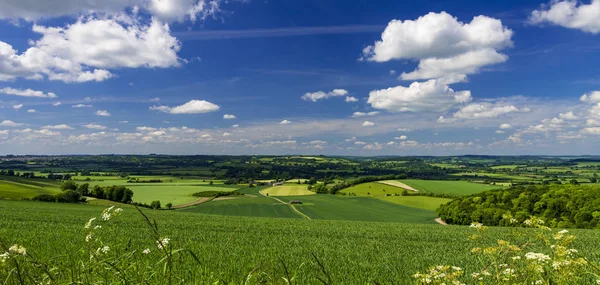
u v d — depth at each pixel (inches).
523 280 165.8
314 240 919.0
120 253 199.6
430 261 549.6
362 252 687.1
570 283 199.6
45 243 512.4
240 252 555.8
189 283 200.7
